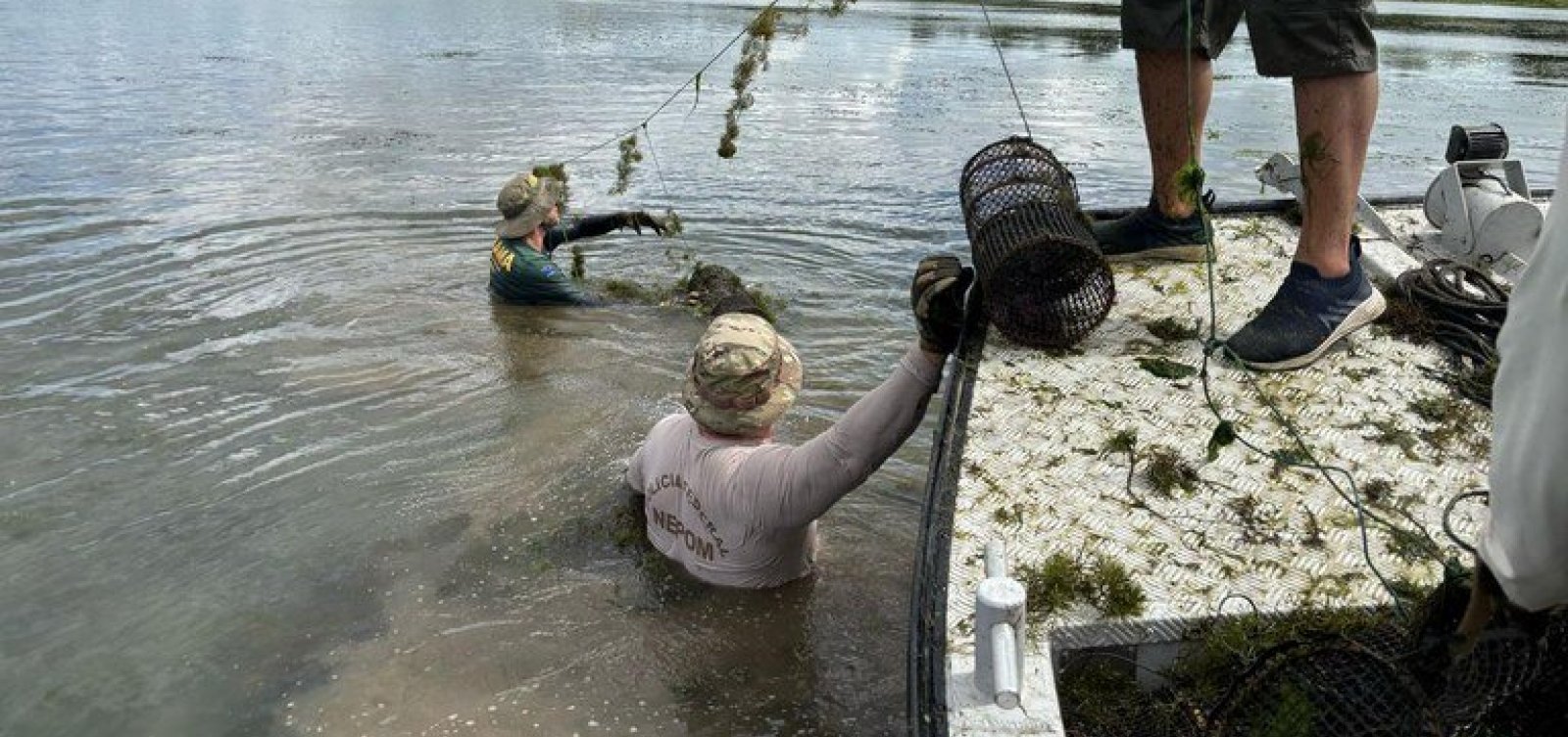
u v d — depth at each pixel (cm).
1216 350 410
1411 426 361
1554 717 234
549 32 1938
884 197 930
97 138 1072
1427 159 1027
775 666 356
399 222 847
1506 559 161
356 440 502
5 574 396
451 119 1202
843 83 1460
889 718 333
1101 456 345
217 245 779
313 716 331
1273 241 530
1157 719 266
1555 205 150
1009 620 241
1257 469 337
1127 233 500
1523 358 152
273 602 385
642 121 1207
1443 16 2305
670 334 650
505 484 463
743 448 395
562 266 771
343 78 1430
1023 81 1486
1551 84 1455
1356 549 301
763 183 966
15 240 772
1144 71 462
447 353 609
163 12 2073
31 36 1692
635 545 421
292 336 627
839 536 432
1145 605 279
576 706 336
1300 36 370
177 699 338
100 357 588
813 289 725
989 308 402
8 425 506
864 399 368
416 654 359
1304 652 241
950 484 332
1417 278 460
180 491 455
